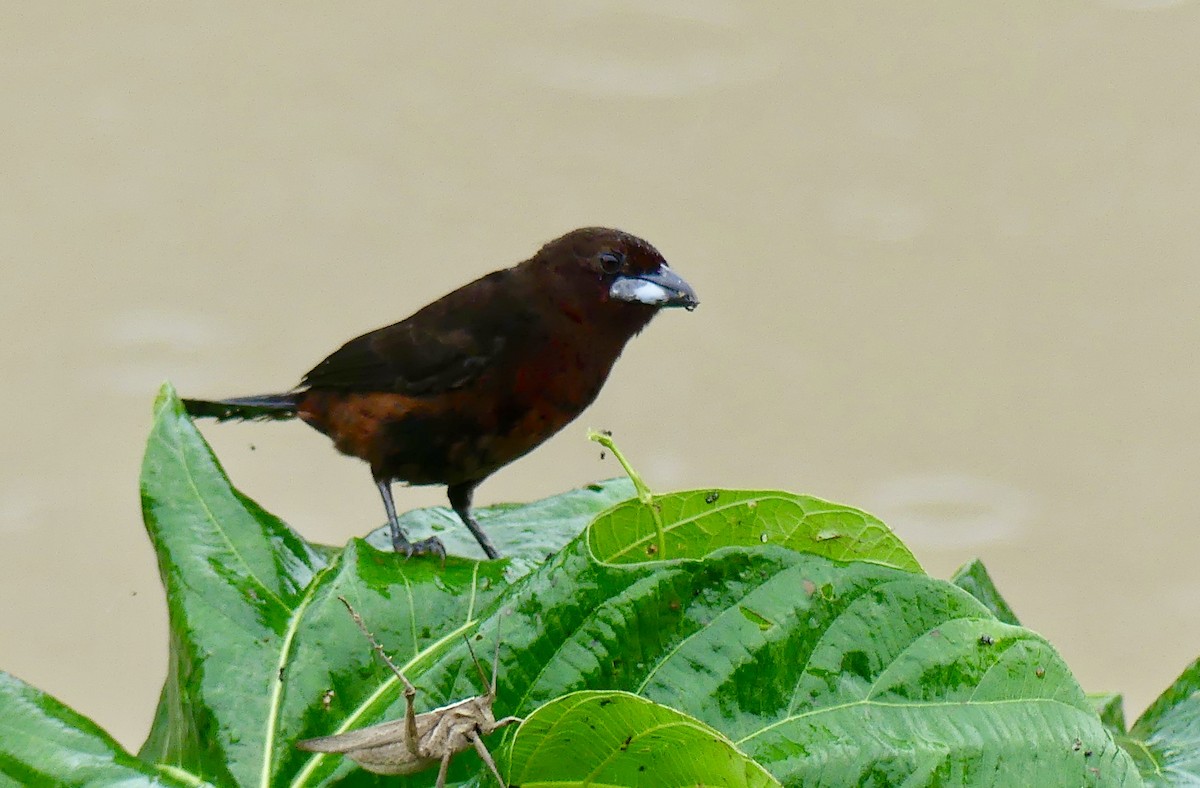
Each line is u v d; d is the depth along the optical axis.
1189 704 5.12
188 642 4.73
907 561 4.79
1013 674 4.18
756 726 4.07
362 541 5.14
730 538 4.80
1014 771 4.04
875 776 3.97
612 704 3.60
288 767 4.46
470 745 4.14
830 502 4.69
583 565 4.36
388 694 4.64
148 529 5.09
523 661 4.26
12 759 3.96
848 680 4.13
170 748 4.80
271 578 5.00
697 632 4.21
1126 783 4.14
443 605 4.95
